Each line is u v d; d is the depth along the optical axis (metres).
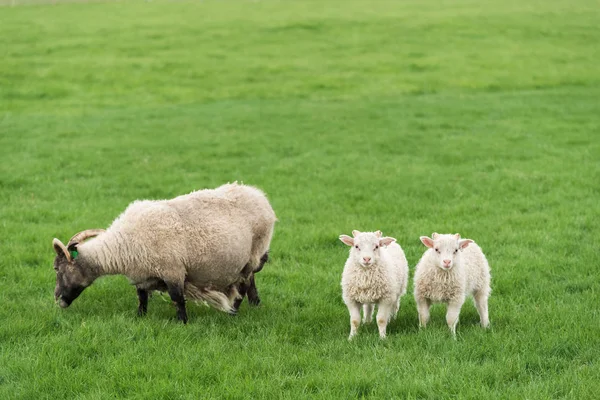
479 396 6.99
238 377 7.60
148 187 17.98
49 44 40.47
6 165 19.61
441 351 8.16
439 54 39.53
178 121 26.53
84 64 36.47
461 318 9.73
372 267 8.70
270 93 32.03
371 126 25.50
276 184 18.11
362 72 35.88
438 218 14.84
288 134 24.47
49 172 19.11
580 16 50.09
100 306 9.94
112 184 18.05
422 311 9.08
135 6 57.34
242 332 9.06
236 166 20.17
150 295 10.35
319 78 34.72
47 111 28.48
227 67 36.75
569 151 21.00
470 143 22.45
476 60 38.12
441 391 7.16
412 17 50.16
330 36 44.38
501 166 19.52
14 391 7.27
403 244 13.16
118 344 8.38
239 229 9.73
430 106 28.81
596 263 11.61
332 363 7.95
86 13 52.56
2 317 9.36
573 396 6.95
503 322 9.32
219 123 26.14
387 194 16.94
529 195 16.56
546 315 9.33
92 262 9.34
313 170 19.66
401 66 37.00
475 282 9.20
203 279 9.62
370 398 7.06
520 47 41.22
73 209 15.52
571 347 8.18
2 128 24.88
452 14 51.41
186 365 7.81
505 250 12.54
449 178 18.39
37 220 14.77
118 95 31.62
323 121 26.41
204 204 9.69
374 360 7.94
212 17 51.12
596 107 27.91
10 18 49.03
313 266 11.97
